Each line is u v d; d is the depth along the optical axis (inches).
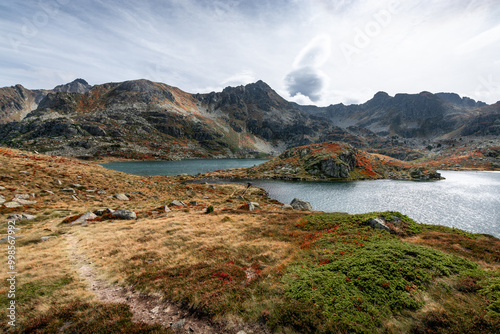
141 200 2020.2
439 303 418.0
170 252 799.1
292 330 386.6
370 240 767.7
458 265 541.3
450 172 6505.9
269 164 5895.7
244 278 578.9
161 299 509.0
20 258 721.0
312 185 3966.5
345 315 397.7
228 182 4281.5
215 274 602.5
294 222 1200.2
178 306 482.3
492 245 706.8
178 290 530.0
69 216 1296.8
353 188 3649.1
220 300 478.3
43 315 434.3
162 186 2760.8
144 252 804.0
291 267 610.9
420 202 2625.5
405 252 608.4
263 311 435.5
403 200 2738.7
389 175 5211.6
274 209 1930.4
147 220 1320.1
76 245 880.9
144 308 479.8
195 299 486.6
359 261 577.3
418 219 1980.8
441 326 360.5
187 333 400.2
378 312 402.0
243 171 5748.0
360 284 482.0
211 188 3248.0
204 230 1083.9
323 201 2721.5
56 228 1099.9
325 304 430.0
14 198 1427.2
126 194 2095.2
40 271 634.2
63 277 610.5
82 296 519.5
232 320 425.1
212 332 401.1
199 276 595.8
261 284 531.5
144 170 6190.9
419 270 509.4
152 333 392.2
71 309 459.8
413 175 5231.3
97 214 1416.1
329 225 1049.5
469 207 2379.4
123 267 684.1
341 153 5310.0
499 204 2509.8
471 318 367.6
